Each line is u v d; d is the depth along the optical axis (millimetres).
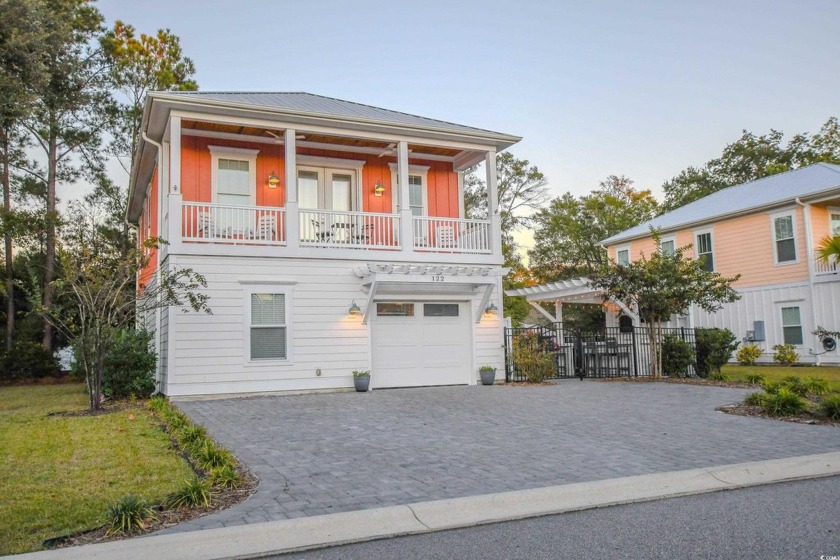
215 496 5387
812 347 20312
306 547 4305
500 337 15500
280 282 13422
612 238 28547
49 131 24391
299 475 6129
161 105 12773
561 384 14805
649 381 15398
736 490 5730
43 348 20656
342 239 15414
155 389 12938
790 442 7566
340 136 14398
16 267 23688
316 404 11406
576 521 4863
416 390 13734
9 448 7348
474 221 15812
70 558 3998
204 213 13383
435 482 5836
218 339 12773
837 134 36656
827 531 4504
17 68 17125
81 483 5777
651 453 7035
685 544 4277
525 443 7680
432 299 14859
